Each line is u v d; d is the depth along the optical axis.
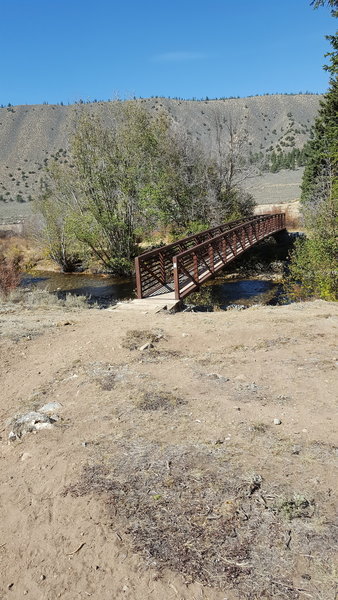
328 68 13.58
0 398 5.14
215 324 7.83
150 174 24.06
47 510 2.93
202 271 15.00
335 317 7.97
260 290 18.80
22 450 3.80
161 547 2.47
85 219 22.94
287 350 6.06
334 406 4.12
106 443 3.69
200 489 2.93
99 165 22.62
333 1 8.87
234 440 3.56
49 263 29.14
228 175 27.31
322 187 26.50
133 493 2.96
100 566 2.40
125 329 7.74
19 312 10.18
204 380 5.04
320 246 13.20
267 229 25.80
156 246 26.58
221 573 2.25
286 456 3.26
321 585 2.11
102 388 4.97
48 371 5.86
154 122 25.34
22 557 2.55
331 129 19.28
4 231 38.25
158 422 3.98
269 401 4.35
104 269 26.12
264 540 2.44
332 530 2.46
